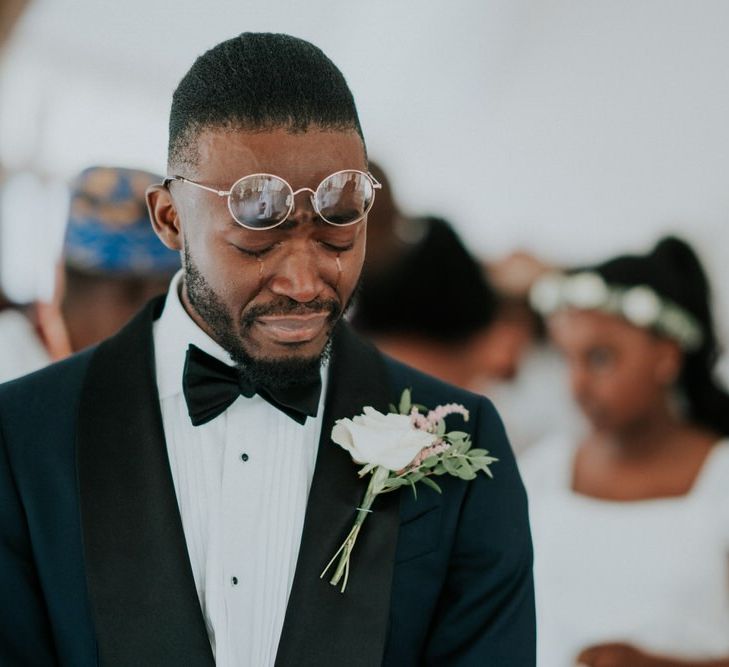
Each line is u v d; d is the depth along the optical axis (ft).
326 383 5.06
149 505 4.55
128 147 14.58
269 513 4.79
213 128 4.37
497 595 4.91
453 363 10.25
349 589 4.64
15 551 4.61
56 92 14.30
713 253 15.01
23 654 4.55
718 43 15.15
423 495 4.87
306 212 4.29
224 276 4.37
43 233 12.58
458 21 15.53
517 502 5.06
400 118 15.83
